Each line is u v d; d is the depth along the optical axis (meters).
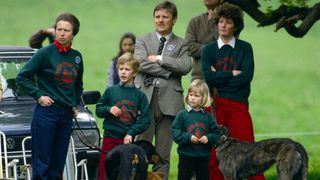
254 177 29.38
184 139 28.09
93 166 29.67
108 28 119.19
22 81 25.77
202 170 28.41
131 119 28.39
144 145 27.05
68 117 26.23
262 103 105.50
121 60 28.45
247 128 29.31
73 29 26.02
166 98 30.22
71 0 124.81
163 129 30.39
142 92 28.62
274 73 117.50
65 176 28.03
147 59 30.23
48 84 25.98
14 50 32.16
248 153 28.06
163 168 30.22
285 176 27.84
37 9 116.94
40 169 25.97
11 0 117.56
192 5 120.12
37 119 25.98
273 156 28.00
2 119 29.70
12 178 27.09
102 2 126.38
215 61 29.52
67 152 26.77
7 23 113.50
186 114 28.33
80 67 26.31
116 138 28.39
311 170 39.56
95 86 97.00
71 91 26.16
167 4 30.50
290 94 109.50
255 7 34.94
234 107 29.33
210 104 29.25
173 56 30.41
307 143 81.94
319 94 109.44
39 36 39.94
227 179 28.19
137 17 123.75
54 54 25.95
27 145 29.00
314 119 99.69
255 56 122.00
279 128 95.25
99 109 28.42
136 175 25.61
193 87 28.23
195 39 32.03
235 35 29.97
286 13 34.56
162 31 30.44
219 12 29.42
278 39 124.56
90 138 29.91
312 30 125.88
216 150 28.31
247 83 29.42
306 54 122.62
